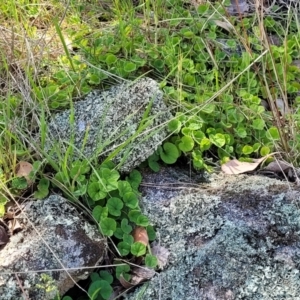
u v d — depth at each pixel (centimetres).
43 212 69
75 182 73
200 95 88
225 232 69
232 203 72
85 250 66
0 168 72
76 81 87
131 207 71
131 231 71
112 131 76
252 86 91
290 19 101
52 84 88
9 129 76
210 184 77
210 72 93
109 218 70
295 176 78
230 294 64
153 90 80
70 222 68
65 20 100
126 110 78
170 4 104
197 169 80
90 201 72
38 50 92
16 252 65
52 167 75
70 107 81
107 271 68
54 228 67
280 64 93
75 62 90
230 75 93
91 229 68
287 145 81
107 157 74
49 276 63
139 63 91
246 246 68
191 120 82
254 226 69
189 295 65
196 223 71
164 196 75
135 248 68
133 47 94
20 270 63
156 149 78
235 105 85
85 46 95
